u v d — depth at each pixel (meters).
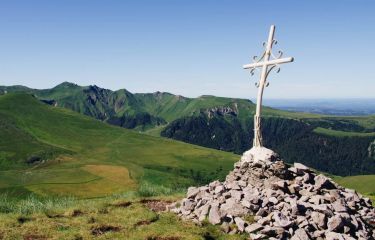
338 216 20.05
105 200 27.58
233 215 20.84
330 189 24.55
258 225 19.47
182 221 20.92
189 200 22.97
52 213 22.77
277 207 21.11
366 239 19.83
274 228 19.02
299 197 22.94
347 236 19.39
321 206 20.88
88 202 26.52
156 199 27.30
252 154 25.81
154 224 20.31
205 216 21.22
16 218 20.98
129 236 18.47
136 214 22.20
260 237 18.73
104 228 19.81
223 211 21.03
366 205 24.55
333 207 21.59
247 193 22.34
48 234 18.61
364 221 22.22
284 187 23.06
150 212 22.52
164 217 21.64
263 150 25.72
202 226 20.11
